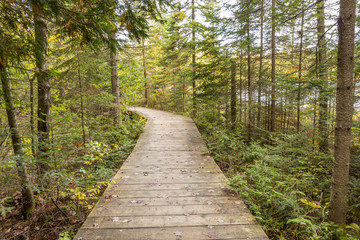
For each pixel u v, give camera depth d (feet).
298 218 8.59
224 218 9.02
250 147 22.86
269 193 11.39
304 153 18.40
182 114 47.88
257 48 25.77
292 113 32.40
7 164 8.41
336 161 10.45
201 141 24.12
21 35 8.18
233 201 10.59
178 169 15.52
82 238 7.63
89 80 21.79
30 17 7.98
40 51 9.01
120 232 8.00
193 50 37.99
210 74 30.32
